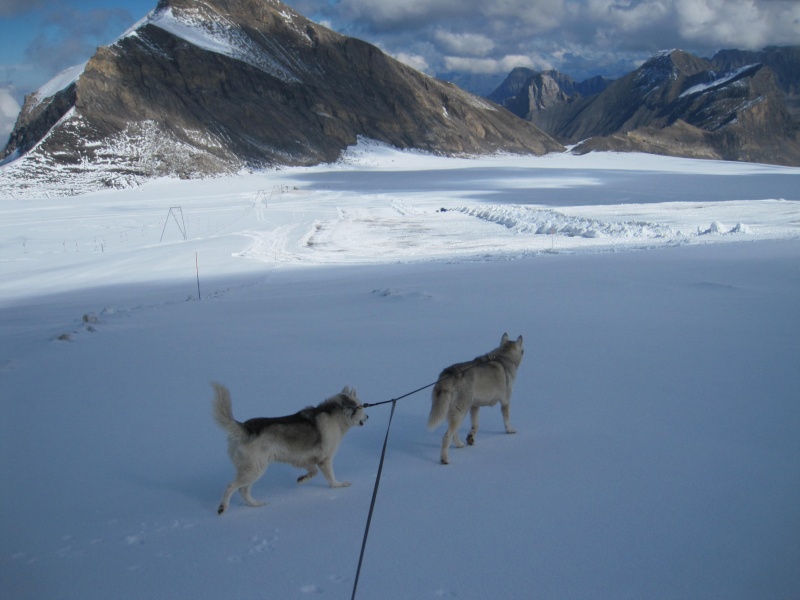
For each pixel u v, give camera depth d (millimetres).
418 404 7172
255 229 41062
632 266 18328
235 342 10867
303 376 8312
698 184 85125
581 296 14148
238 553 3906
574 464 5184
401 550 3873
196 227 43844
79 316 15859
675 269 17312
